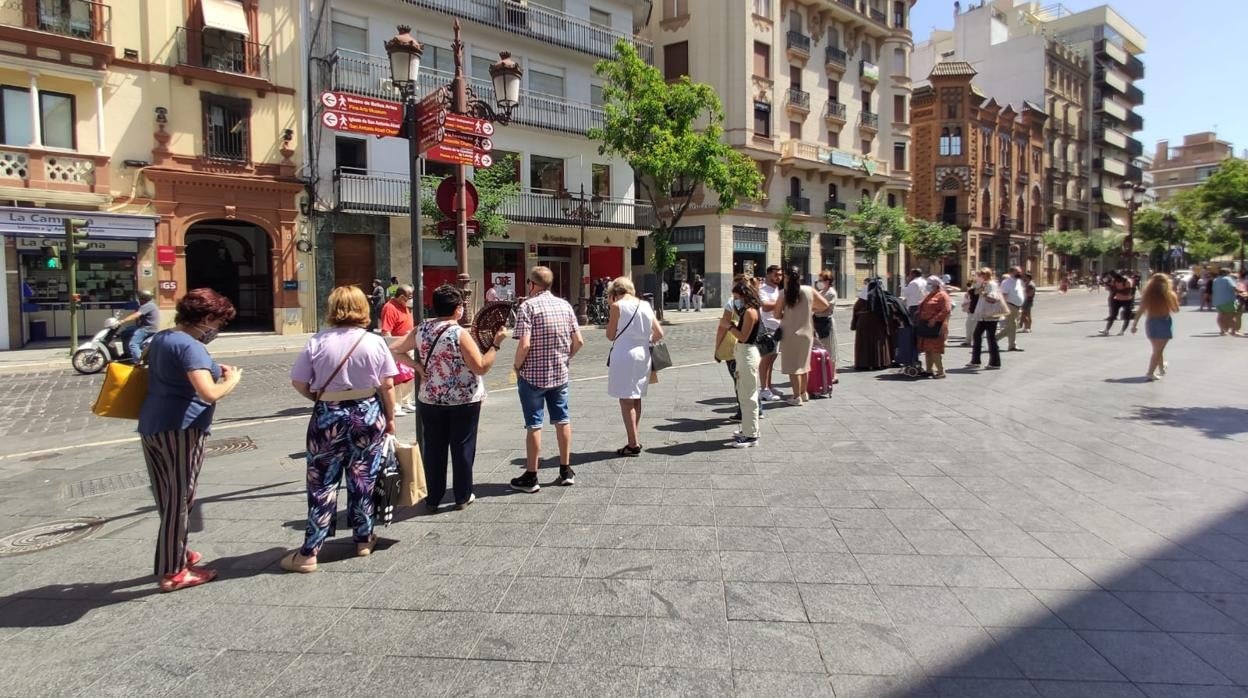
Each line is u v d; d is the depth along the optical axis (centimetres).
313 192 2250
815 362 912
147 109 1967
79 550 439
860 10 4269
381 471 425
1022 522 443
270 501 531
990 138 5519
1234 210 3831
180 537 372
